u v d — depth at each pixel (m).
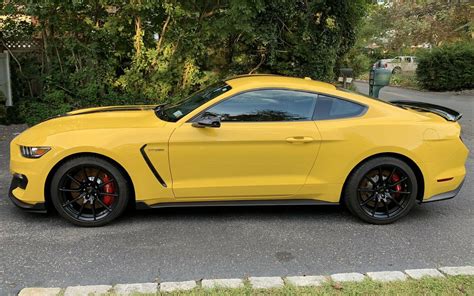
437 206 5.00
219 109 4.24
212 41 9.84
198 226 4.30
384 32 30.47
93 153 4.07
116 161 4.08
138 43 9.38
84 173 4.15
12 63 9.30
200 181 4.21
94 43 9.20
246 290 3.08
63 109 8.96
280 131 4.18
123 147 4.05
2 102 8.96
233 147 4.14
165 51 9.52
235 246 3.88
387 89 23.38
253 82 4.39
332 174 4.32
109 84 9.59
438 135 4.36
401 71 30.95
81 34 9.39
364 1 11.34
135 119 4.46
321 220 4.53
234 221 4.45
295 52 10.41
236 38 10.11
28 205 4.13
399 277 3.31
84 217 4.21
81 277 3.31
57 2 8.34
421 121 4.40
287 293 3.05
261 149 4.18
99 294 3.01
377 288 3.14
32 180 4.05
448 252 3.85
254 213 4.68
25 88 9.57
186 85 9.83
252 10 8.84
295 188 4.32
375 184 4.41
